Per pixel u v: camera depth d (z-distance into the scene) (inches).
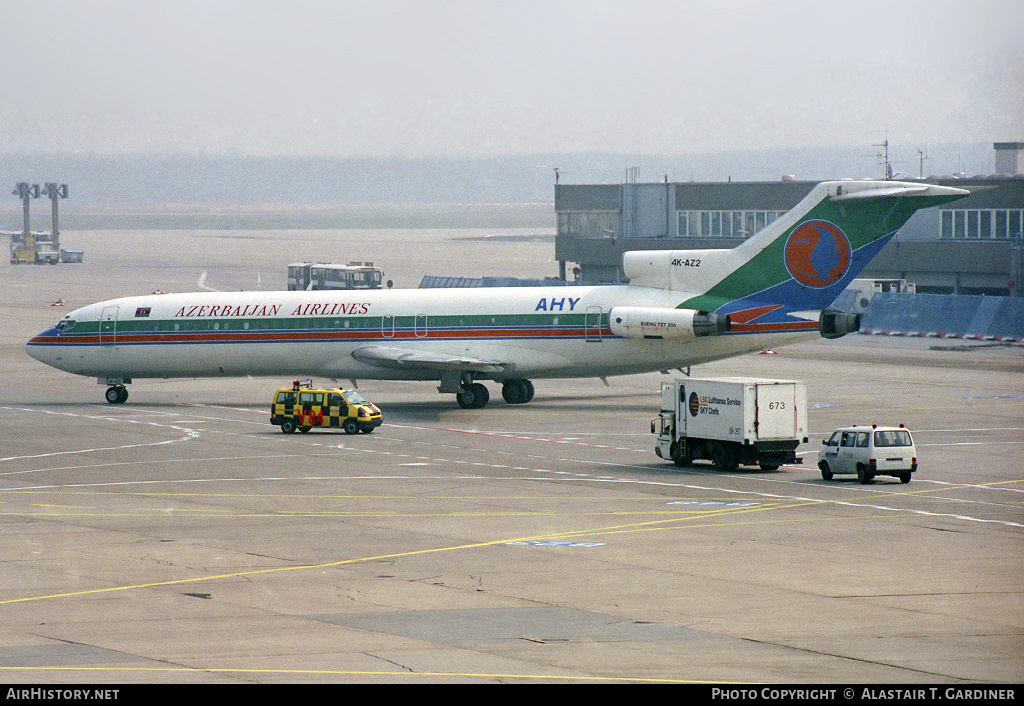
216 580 2084.2
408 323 4621.1
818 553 2249.0
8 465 3385.8
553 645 1686.8
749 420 3142.2
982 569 2117.4
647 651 1657.2
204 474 3216.0
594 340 4468.5
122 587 2039.9
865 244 4244.6
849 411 4392.2
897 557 2212.1
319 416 3976.4
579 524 2536.9
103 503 2817.4
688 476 3139.8
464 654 1646.2
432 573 2124.8
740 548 2294.5
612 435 3924.7
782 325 4291.3
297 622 1817.2
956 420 4158.5
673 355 4411.9
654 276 4456.2
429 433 3983.8
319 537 2429.9
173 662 1615.4
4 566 2196.1
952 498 2797.7
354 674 1556.3
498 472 3223.4
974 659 1610.5
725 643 1694.1
